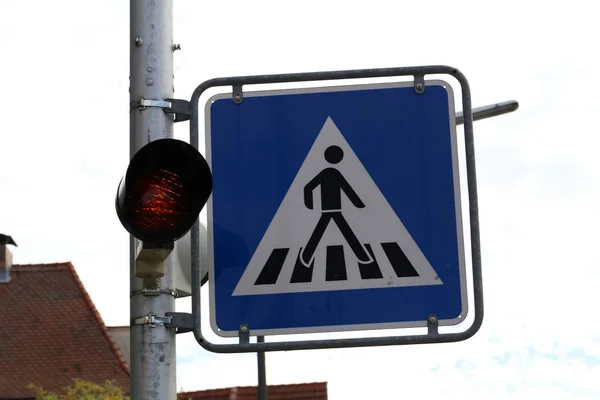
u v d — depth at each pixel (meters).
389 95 4.42
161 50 4.25
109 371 28.14
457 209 4.31
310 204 4.34
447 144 4.38
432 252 4.28
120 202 3.70
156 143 3.62
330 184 4.35
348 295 4.27
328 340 4.20
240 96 4.41
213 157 4.38
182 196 3.68
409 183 4.34
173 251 4.11
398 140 4.38
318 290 4.28
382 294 4.27
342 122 4.40
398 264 4.28
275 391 21.44
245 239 4.32
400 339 4.20
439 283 4.26
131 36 4.25
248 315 4.27
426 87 4.42
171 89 4.26
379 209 4.32
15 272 30.25
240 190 4.35
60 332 29.05
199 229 4.28
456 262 4.27
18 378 28.02
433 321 4.24
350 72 4.43
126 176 3.61
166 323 4.04
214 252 4.30
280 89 4.42
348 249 4.30
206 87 4.39
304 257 4.30
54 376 28.02
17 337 28.97
